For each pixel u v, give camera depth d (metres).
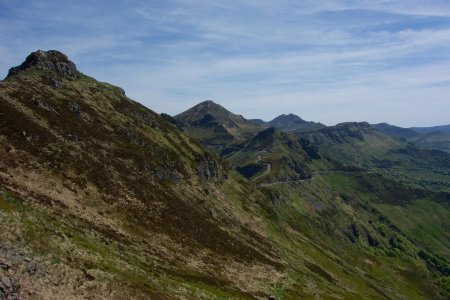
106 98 178.38
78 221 72.75
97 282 46.75
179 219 110.31
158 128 198.12
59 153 94.19
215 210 156.00
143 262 71.69
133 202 99.38
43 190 77.19
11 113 94.75
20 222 50.38
